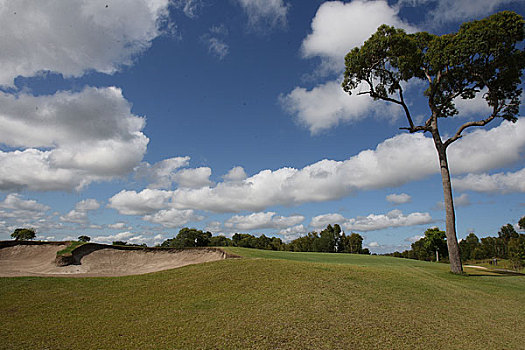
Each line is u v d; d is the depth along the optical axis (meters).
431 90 26.25
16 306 13.47
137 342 9.68
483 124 24.67
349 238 87.06
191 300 14.13
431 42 24.86
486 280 21.84
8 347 9.27
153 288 16.48
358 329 10.88
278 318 11.66
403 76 26.94
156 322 11.45
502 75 23.95
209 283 16.73
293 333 10.38
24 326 11.09
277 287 15.62
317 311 12.45
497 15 21.95
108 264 25.41
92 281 18.11
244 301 13.73
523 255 57.59
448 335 10.77
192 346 9.40
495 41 22.16
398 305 13.72
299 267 19.72
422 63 26.22
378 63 27.39
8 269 22.56
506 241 95.00
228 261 22.17
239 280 16.98
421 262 31.41
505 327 12.09
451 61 23.69
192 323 11.29
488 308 14.60
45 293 15.55
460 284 19.80
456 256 23.56
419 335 10.62
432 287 17.34
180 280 17.84
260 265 20.09
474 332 11.24
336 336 10.27
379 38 25.44
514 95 24.67
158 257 27.81
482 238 100.25
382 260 29.75
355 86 28.73
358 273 18.83
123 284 17.48
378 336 10.38
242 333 10.34
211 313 12.36
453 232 23.92
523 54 22.59
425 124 26.73
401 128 27.70
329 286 15.82
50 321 11.62
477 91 26.48
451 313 13.30
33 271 22.45
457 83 26.91
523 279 22.91
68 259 24.31
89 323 11.41
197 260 27.44
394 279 18.14
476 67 24.36
